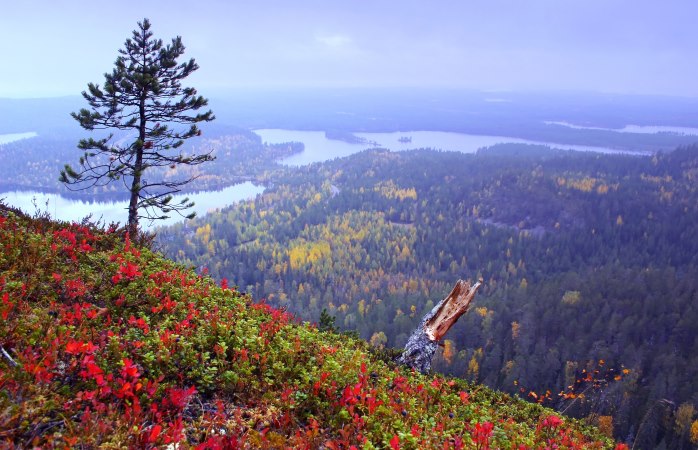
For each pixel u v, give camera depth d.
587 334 117.88
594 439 9.76
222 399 5.30
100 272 7.84
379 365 8.72
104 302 6.95
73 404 4.23
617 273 172.38
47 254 7.62
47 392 4.18
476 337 122.69
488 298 151.12
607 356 100.50
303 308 165.38
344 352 8.19
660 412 79.69
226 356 6.27
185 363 5.62
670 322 121.38
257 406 5.34
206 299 8.01
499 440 6.21
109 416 4.09
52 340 5.00
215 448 4.00
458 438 5.58
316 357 7.10
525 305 135.00
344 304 163.38
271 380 5.85
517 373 98.94
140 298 7.23
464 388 10.38
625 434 77.12
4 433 3.58
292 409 5.47
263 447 4.43
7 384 4.11
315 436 4.87
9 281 6.36
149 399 4.62
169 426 4.16
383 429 5.36
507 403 10.62
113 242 10.09
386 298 167.62
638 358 100.75
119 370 4.84
